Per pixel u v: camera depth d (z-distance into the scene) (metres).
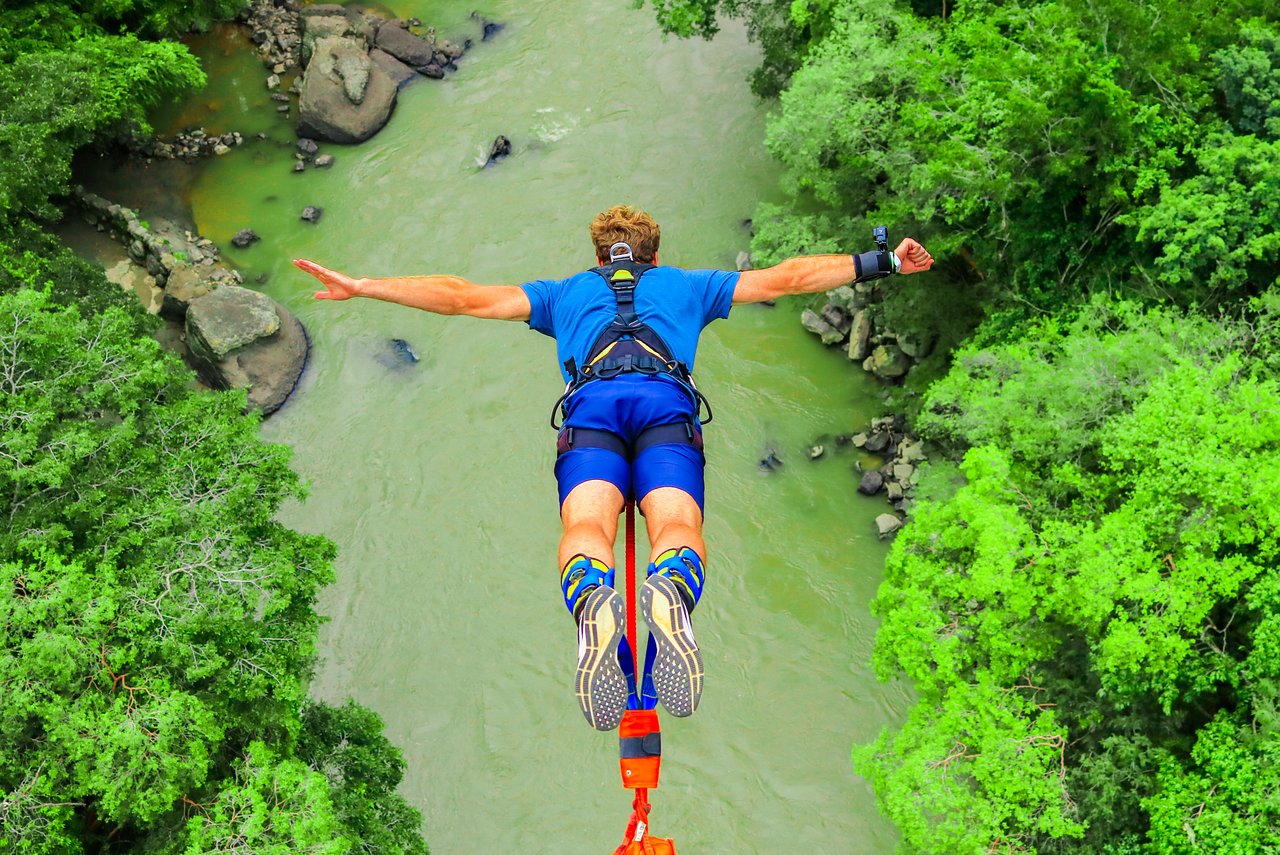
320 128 32.44
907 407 24.69
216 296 27.52
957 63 20.91
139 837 15.89
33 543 14.35
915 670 16.31
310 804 14.25
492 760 21.66
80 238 29.77
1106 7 19.03
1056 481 17.39
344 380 27.69
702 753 21.33
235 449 16.78
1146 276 19.16
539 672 22.77
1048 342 19.50
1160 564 15.44
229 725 14.95
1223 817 13.78
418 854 17.58
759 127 31.77
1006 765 15.32
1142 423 15.59
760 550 23.86
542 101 33.44
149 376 16.12
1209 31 20.09
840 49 23.23
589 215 30.30
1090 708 16.45
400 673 22.94
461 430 26.58
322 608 23.94
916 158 22.12
